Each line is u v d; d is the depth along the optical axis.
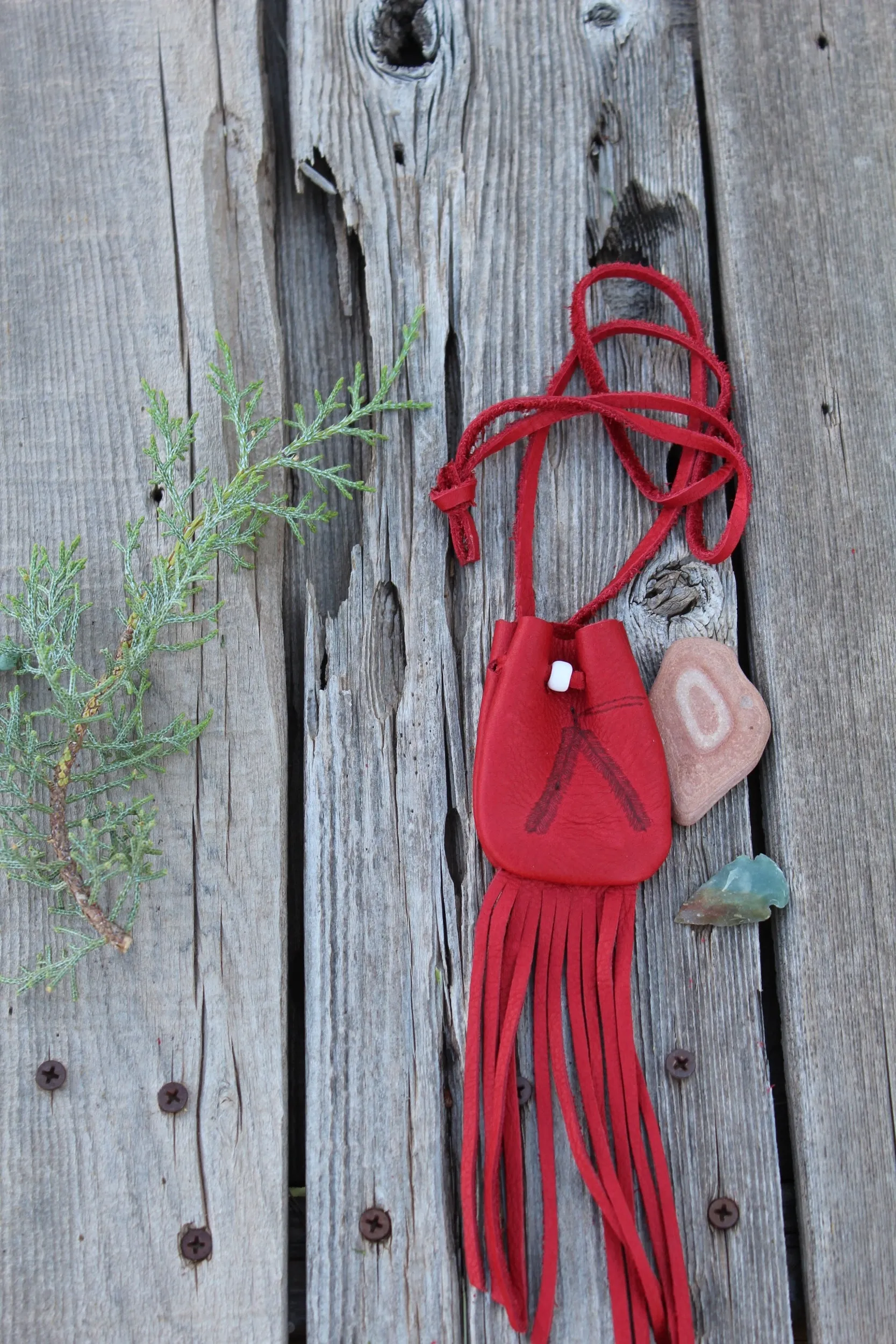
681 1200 1.31
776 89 1.59
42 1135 1.30
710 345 1.53
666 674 1.39
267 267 1.53
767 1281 1.29
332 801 1.39
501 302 1.50
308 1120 1.31
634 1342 1.24
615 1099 1.26
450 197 1.53
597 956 1.29
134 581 1.34
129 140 1.53
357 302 1.56
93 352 1.48
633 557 1.42
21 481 1.45
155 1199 1.30
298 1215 1.38
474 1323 1.26
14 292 1.49
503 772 1.28
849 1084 1.34
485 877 1.36
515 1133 1.27
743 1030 1.35
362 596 1.44
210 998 1.34
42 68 1.55
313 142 1.53
